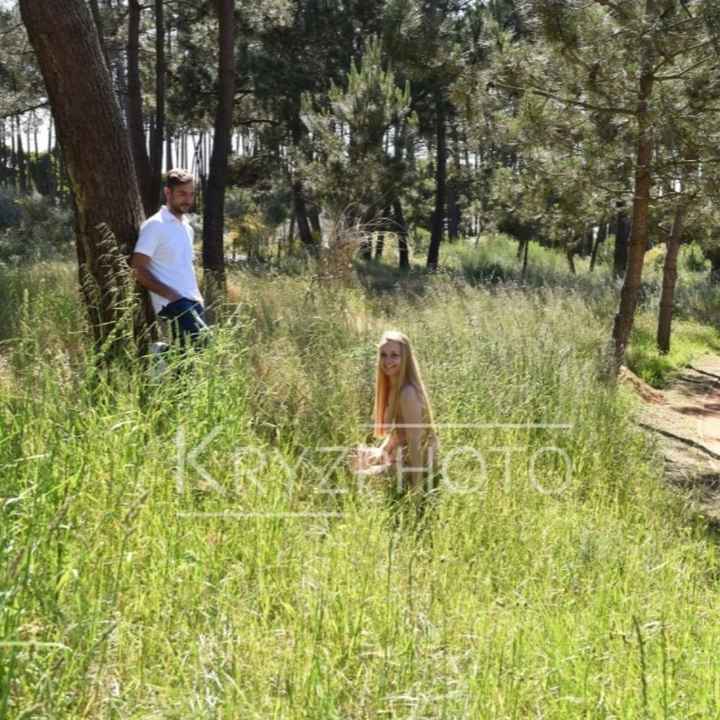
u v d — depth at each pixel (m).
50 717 2.54
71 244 19.61
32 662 2.71
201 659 3.02
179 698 2.91
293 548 4.13
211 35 27.27
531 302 13.55
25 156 55.50
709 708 3.38
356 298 12.40
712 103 11.66
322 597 3.53
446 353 7.84
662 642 3.53
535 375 7.84
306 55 29.48
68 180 6.39
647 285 25.69
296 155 24.62
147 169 19.27
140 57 28.23
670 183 12.91
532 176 13.80
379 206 23.33
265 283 12.93
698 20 11.16
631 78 11.91
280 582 3.82
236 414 4.93
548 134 13.05
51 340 5.81
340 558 4.00
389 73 22.92
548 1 11.83
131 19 18.98
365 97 22.52
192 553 3.71
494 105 13.41
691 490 7.22
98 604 3.06
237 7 25.33
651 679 3.49
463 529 4.89
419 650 3.33
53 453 3.67
